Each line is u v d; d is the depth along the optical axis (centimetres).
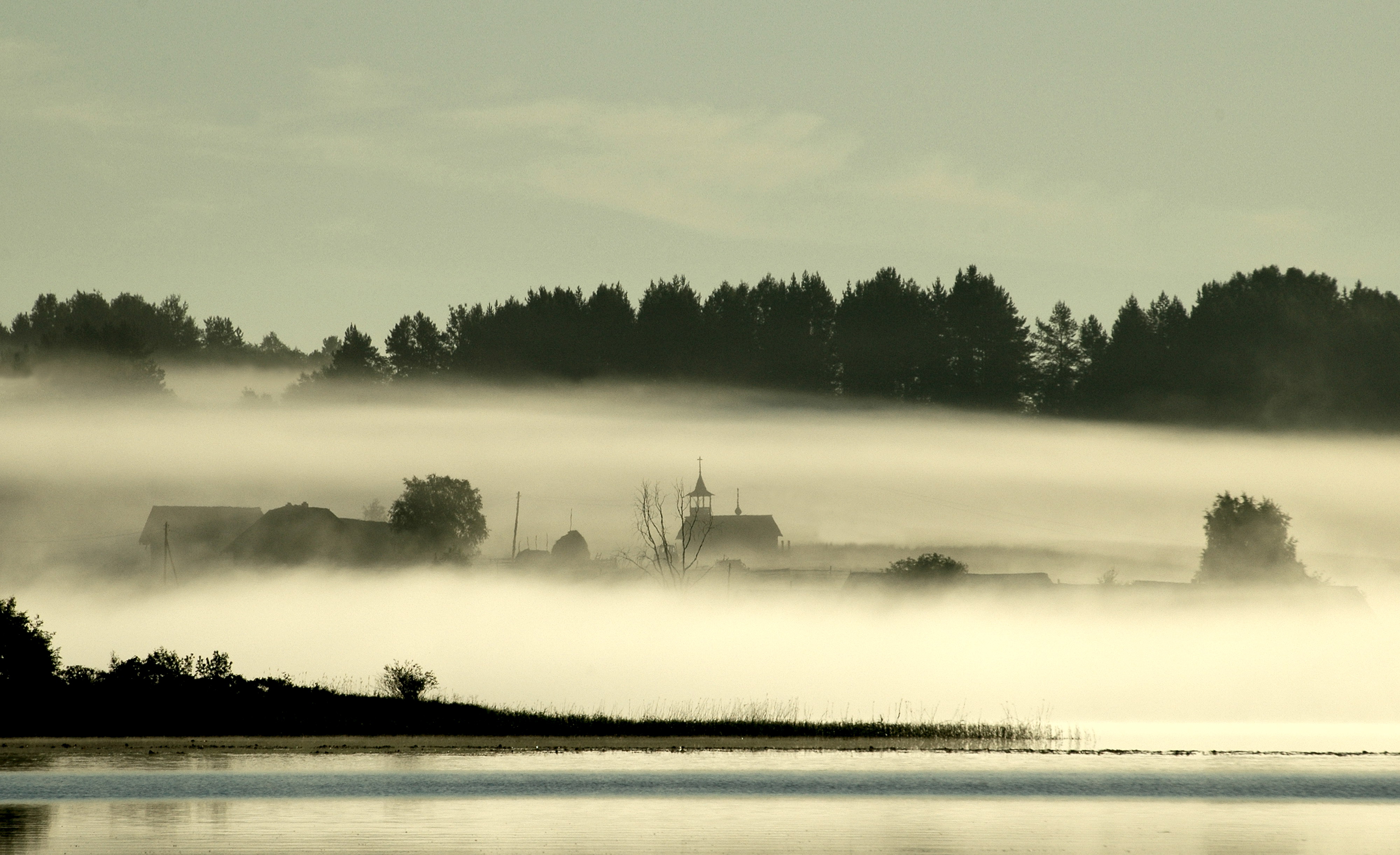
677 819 15500
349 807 15962
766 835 14550
